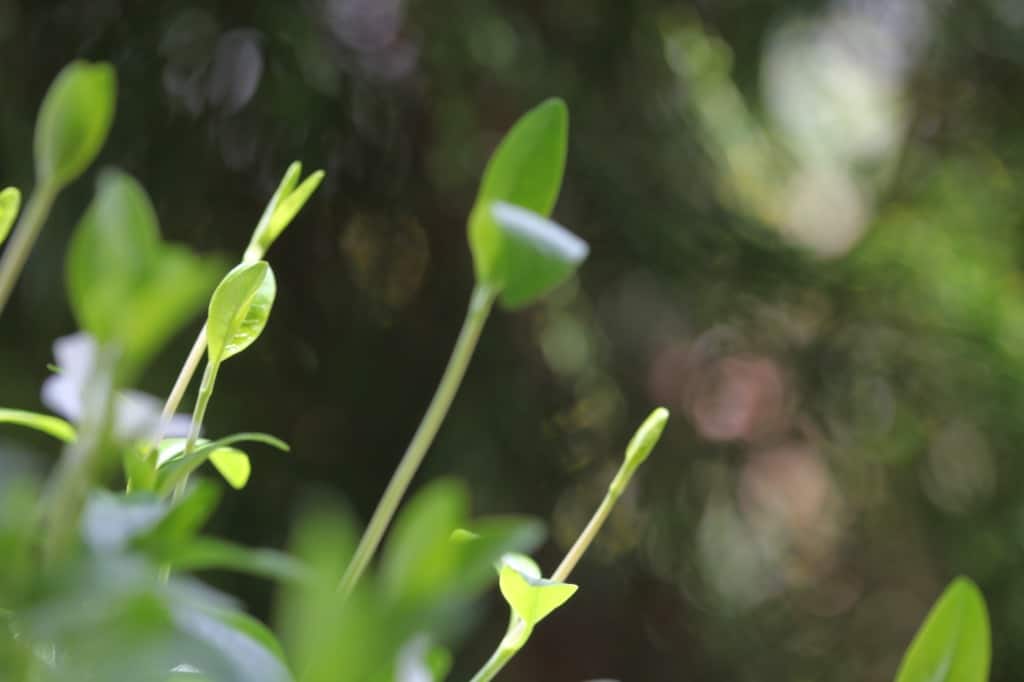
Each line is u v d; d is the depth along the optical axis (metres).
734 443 3.20
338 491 2.63
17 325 2.30
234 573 2.42
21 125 2.32
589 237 2.90
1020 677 3.17
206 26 2.46
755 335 3.15
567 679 3.03
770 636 3.42
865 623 3.56
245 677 0.43
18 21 2.40
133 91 2.42
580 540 0.57
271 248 2.69
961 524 3.31
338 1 2.69
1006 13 3.59
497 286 0.54
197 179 2.49
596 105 2.88
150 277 0.41
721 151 3.20
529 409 2.80
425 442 0.56
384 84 2.71
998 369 3.21
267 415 2.62
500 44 2.67
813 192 3.75
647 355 3.09
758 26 3.05
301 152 2.56
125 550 0.44
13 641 0.42
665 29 3.04
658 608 3.17
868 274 3.22
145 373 2.22
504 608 2.83
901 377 3.24
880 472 3.39
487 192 0.57
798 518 3.44
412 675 0.51
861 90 3.78
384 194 2.76
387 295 2.82
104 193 0.43
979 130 3.79
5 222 0.54
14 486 0.38
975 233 3.64
